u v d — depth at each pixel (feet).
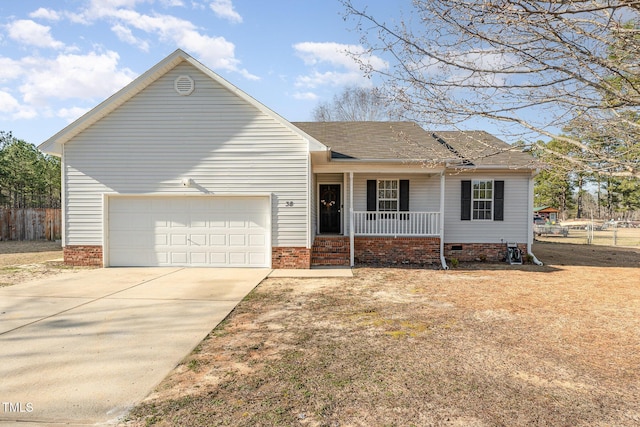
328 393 11.78
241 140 36.35
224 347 15.87
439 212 40.88
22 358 14.56
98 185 36.68
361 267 38.14
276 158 36.29
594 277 33.42
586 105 13.52
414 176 44.19
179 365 13.97
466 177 44.14
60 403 11.13
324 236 42.32
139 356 14.83
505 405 11.12
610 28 11.52
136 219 37.24
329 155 37.06
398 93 16.05
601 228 127.95
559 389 12.21
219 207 37.04
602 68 12.73
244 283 29.71
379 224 41.86
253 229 36.99
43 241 65.98
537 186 157.07
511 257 42.63
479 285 29.53
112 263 37.32
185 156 36.47
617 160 13.14
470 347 15.98
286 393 11.77
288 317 20.43
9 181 92.22
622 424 10.18
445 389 12.10
